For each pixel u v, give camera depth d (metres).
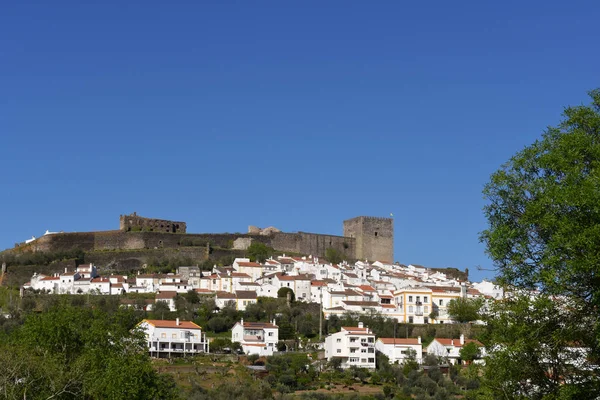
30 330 107.12
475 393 65.31
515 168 63.66
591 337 58.50
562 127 63.69
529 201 62.31
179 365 172.88
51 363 91.38
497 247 61.84
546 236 60.59
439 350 192.12
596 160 60.00
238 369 171.75
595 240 54.84
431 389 154.00
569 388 56.91
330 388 159.75
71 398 90.94
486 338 64.88
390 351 192.50
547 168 61.88
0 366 85.75
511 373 60.59
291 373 167.50
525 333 59.84
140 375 94.12
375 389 159.75
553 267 57.22
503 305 62.44
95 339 105.00
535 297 60.25
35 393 87.62
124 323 119.44
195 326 196.62
